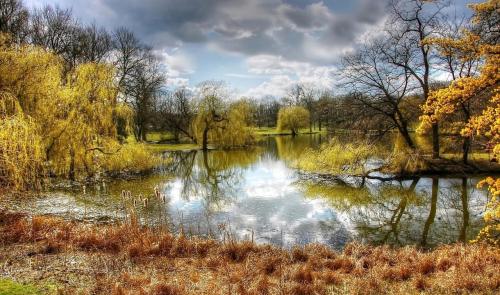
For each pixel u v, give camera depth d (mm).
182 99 55000
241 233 13641
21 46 18016
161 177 26188
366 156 24828
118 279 7609
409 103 26688
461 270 8305
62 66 21312
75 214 15023
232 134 45156
